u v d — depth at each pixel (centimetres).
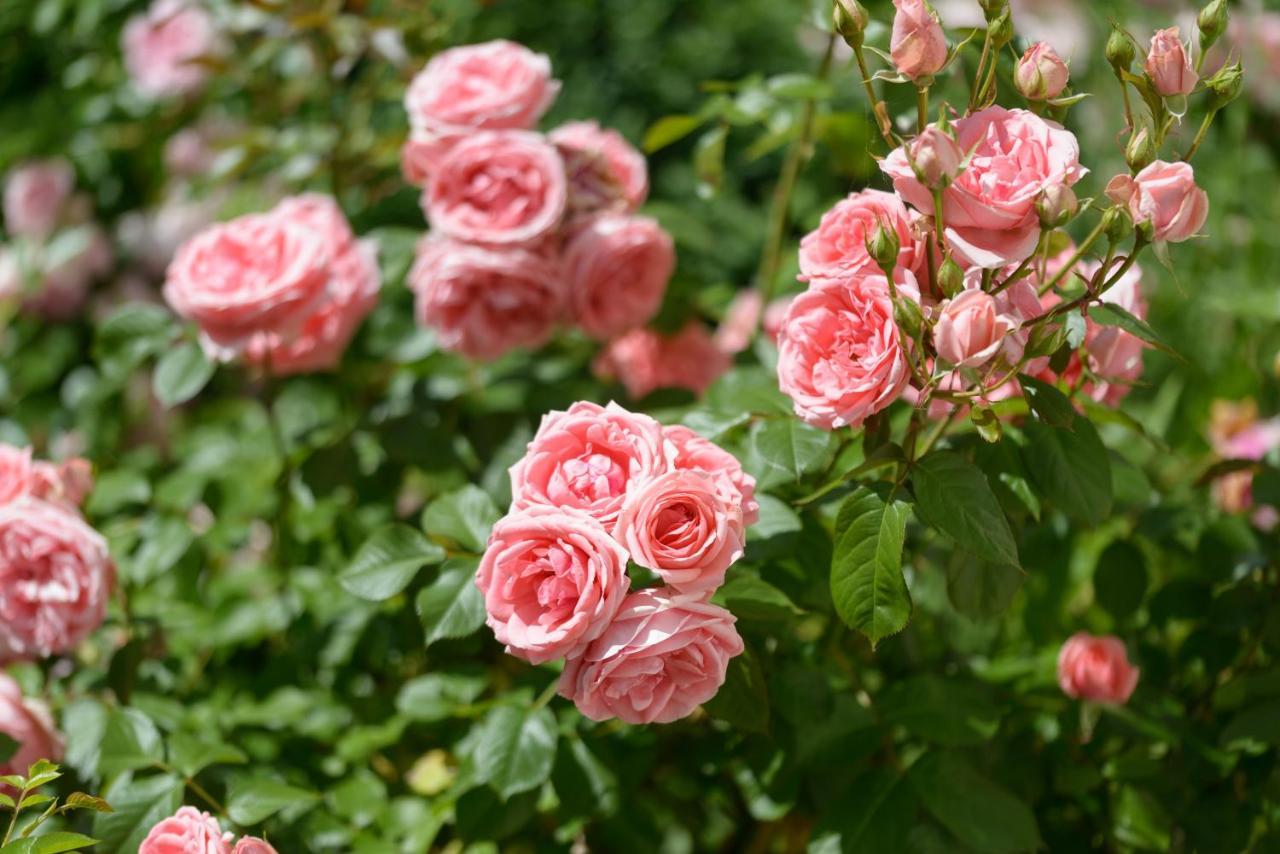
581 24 337
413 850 142
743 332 182
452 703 147
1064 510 131
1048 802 150
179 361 160
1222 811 144
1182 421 175
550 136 161
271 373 163
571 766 139
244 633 158
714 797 154
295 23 172
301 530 168
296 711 151
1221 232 204
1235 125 207
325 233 163
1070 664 142
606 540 122
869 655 150
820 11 154
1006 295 125
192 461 173
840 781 140
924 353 125
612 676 123
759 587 130
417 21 175
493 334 158
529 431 162
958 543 125
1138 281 136
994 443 133
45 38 249
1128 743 149
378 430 162
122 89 231
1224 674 154
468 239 154
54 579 141
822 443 133
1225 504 158
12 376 230
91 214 256
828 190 225
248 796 136
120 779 140
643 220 159
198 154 240
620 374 178
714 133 162
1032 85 124
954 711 139
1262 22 199
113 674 147
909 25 123
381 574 137
